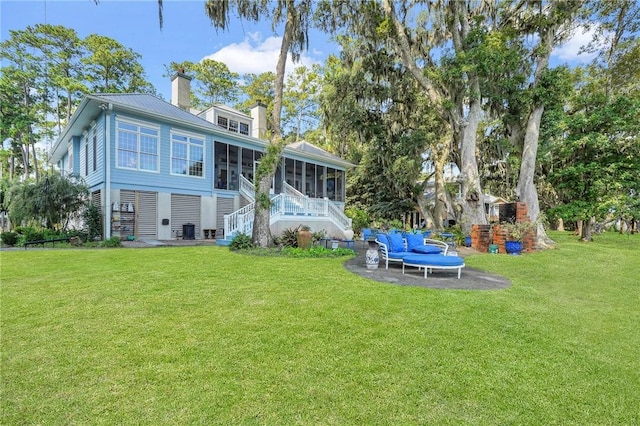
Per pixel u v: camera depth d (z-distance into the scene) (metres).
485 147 18.52
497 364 2.85
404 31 13.69
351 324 3.63
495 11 13.57
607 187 13.10
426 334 3.42
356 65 17.19
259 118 19.97
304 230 10.33
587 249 11.55
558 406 2.29
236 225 11.70
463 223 13.27
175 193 13.57
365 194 23.77
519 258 9.42
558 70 12.66
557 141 14.07
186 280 5.45
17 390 2.28
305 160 19.56
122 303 4.17
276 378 2.50
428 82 13.56
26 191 11.15
